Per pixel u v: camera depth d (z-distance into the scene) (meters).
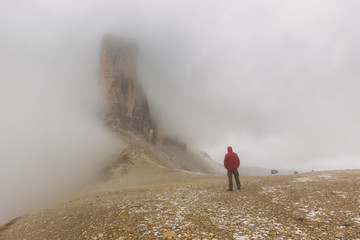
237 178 12.14
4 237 8.84
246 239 5.16
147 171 41.47
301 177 14.20
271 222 6.34
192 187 15.32
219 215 7.30
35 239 7.31
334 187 9.76
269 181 14.05
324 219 6.16
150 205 9.36
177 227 6.14
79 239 6.11
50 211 12.14
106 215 8.19
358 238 4.79
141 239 5.39
